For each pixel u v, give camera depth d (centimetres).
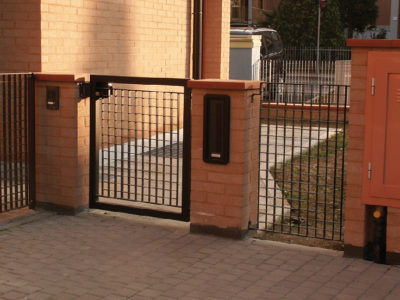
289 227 709
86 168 742
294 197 839
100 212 742
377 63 562
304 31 3547
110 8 1078
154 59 1237
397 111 561
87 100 733
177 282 535
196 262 583
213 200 653
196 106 649
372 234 588
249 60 1758
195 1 1350
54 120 729
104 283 530
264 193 847
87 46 1022
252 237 662
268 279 544
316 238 652
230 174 641
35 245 622
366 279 546
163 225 695
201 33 1373
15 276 541
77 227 684
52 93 726
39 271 554
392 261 580
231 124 635
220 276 550
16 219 708
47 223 698
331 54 1917
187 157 680
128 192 725
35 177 748
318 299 503
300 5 3522
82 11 1001
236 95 630
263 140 1252
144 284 530
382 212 582
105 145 1084
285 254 607
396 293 516
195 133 653
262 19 3891
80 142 729
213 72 1463
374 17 4184
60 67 959
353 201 590
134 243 634
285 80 1841
